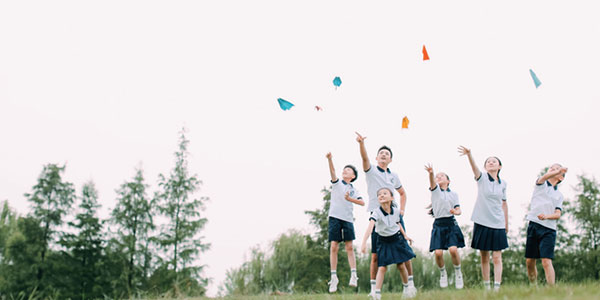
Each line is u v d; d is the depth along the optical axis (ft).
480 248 23.88
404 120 25.91
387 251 21.76
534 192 25.17
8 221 105.09
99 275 89.71
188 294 32.42
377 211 21.77
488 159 24.59
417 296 18.53
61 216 93.40
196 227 90.74
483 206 23.90
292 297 25.40
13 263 87.92
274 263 88.28
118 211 92.89
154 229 93.04
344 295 24.48
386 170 26.00
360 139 25.16
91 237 93.50
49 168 94.68
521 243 103.19
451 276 93.45
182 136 97.25
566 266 96.12
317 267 91.91
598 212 96.17
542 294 15.90
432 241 29.01
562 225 100.42
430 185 28.53
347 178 29.01
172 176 95.20
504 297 14.96
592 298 13.98
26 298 83.35
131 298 31.45
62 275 88.79
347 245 28.35
